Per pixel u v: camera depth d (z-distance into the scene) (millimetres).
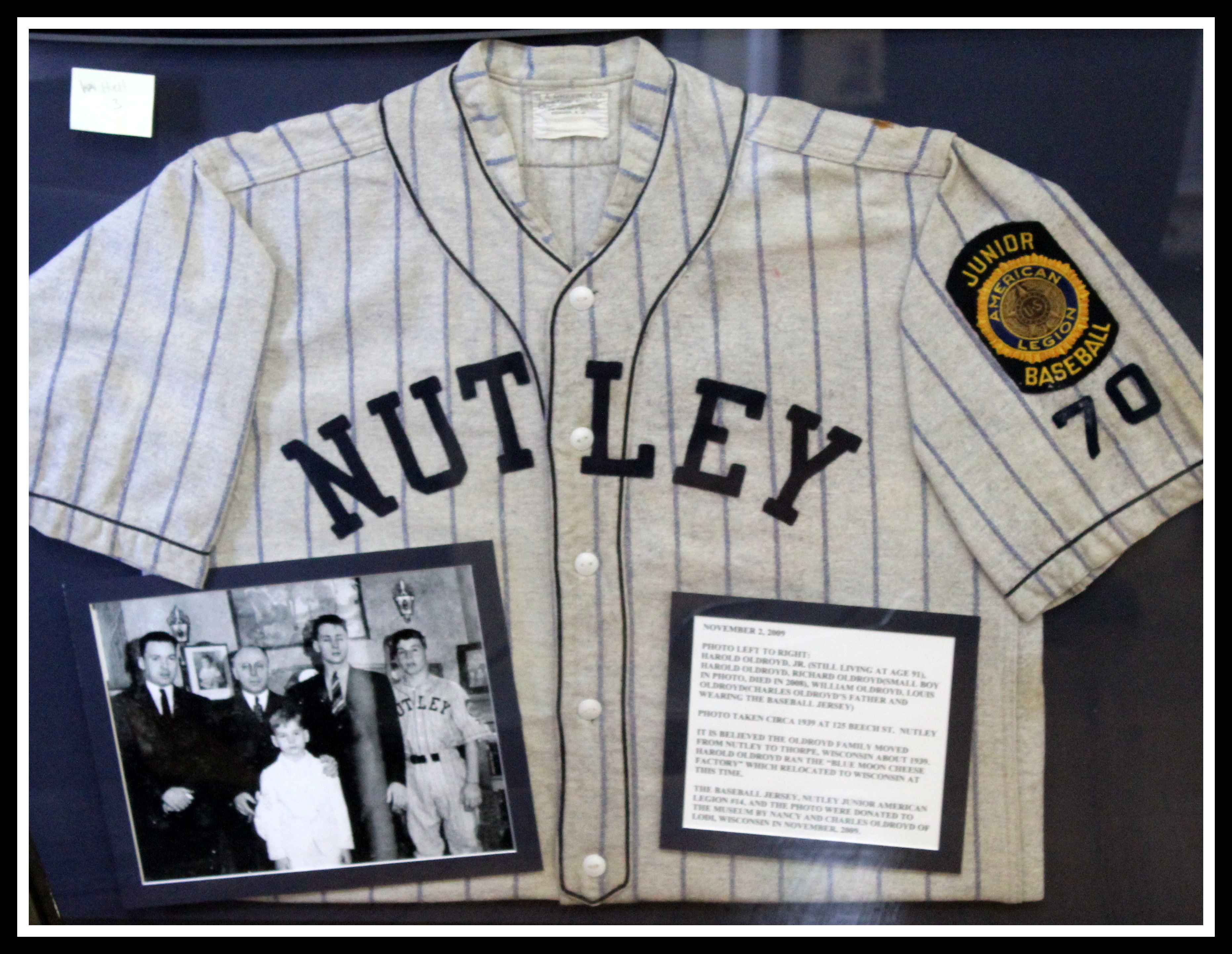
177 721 944
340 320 929
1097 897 942
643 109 926
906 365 921
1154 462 922
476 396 925
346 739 937
